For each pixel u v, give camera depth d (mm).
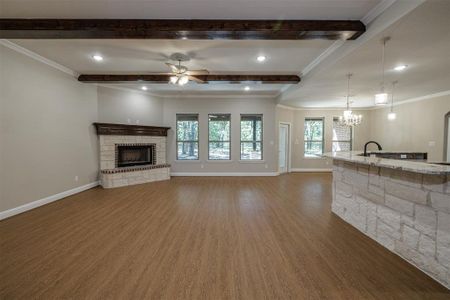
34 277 2053
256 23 2850
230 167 7625
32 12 2729
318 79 4590
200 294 1845
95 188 5652
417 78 4523
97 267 2211
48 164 4352
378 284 1974
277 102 7375
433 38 2734
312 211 3922
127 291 1875
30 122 3949
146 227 3197
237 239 2828
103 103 5992
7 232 3014
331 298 1805
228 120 7629
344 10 2619
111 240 2789
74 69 4797
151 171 6582
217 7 2600
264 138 7590
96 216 3641
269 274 2111
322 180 6844
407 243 2332
